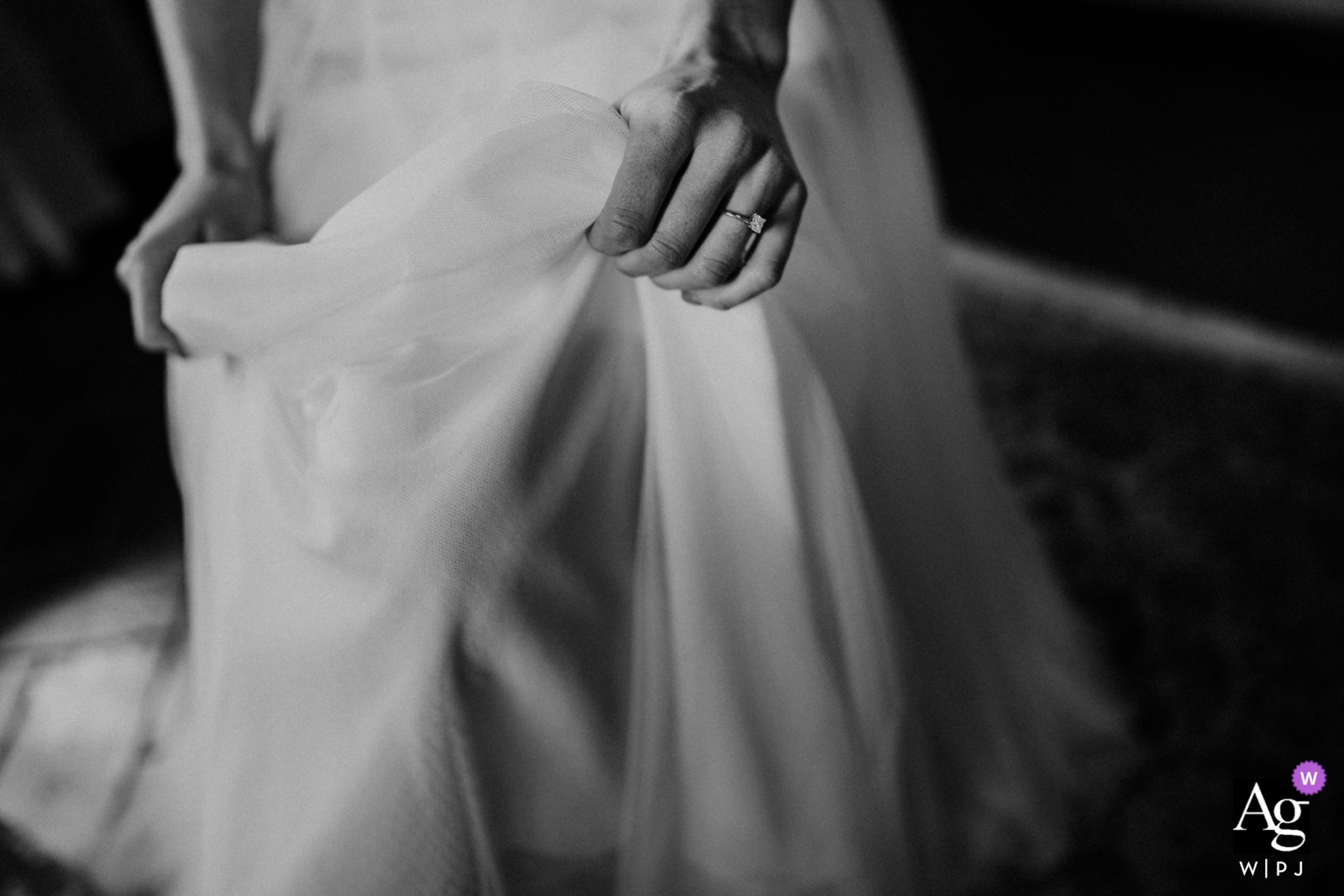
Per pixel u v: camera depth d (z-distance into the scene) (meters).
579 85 0.59
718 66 0.54
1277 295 1.56
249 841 0.61
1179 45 2.31
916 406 0.75
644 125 0.50
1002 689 0.86
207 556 0.70
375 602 0.54
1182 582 1.15
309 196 0.69
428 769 0.54
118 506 1.33
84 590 1.21
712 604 0.60
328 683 0.56
